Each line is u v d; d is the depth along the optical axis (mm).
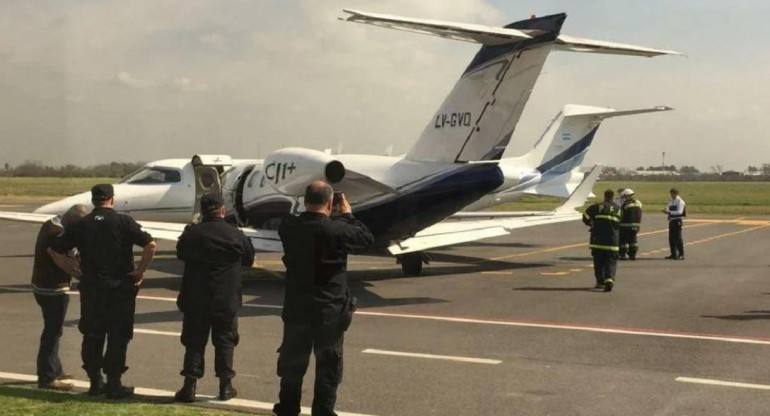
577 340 10672
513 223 20422
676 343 10484
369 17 11828
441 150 16000
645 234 34625
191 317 7316
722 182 196250
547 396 7684
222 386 7383
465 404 7375
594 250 16125
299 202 17750
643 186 141125
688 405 7379
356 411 7117
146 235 7551
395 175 16281
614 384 8188
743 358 9531
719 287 16656
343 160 17516
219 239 7289
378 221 16312
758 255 24641
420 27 12906
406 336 10914
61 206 21172
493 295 15344
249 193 19219
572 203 22812
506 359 9414
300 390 6473
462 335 11023
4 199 58375
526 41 14508
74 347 9711
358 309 13500
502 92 15016
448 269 20422
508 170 19906
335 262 6270
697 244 29125
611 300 14648
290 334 6367
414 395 7695
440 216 16094
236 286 7438
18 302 13812
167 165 22000
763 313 13086
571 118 28828
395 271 19766
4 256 23281
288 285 6352
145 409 6895
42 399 7230
